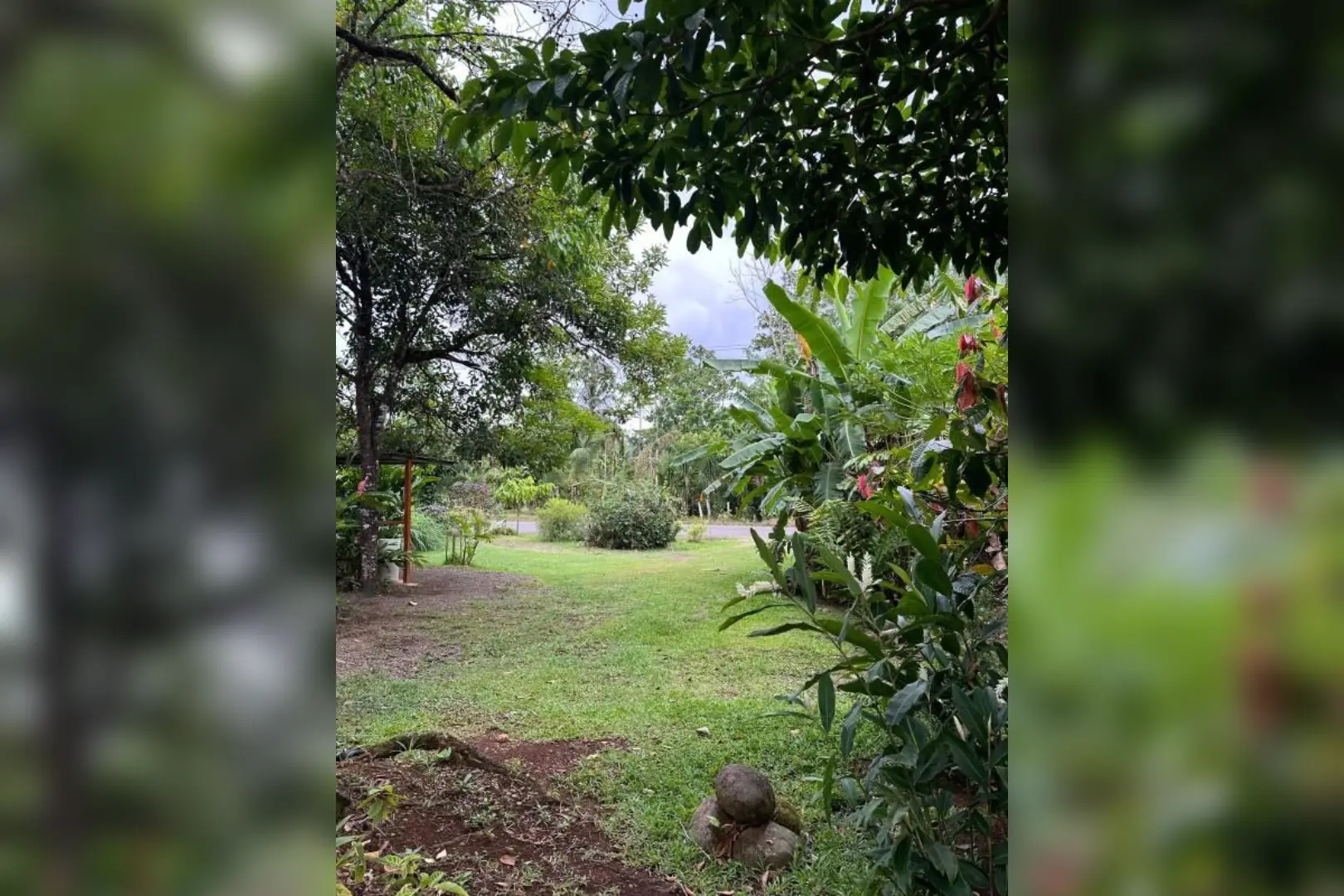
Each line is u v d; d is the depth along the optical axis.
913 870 1.46
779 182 2.18
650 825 2.68
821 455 4.56
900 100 2.00
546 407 8.96
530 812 2.72
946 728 1.46
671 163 2.04
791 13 1.76
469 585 8.95
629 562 11.62
